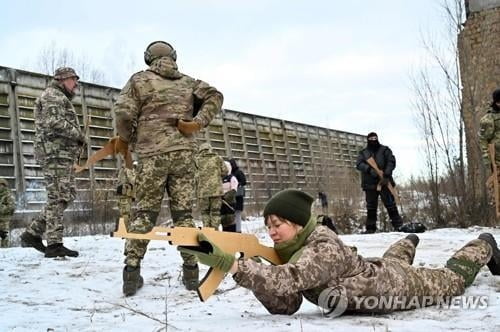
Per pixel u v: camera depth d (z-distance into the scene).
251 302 4.06
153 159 4.60
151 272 5.60
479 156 12.33
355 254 3.31
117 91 19.72
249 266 2.96
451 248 7.16
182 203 4.68
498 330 2.90
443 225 12.58
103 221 13.50
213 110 4.76
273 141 28.98
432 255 6.34
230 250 3.08
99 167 17.62
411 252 4.16
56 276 5.48
